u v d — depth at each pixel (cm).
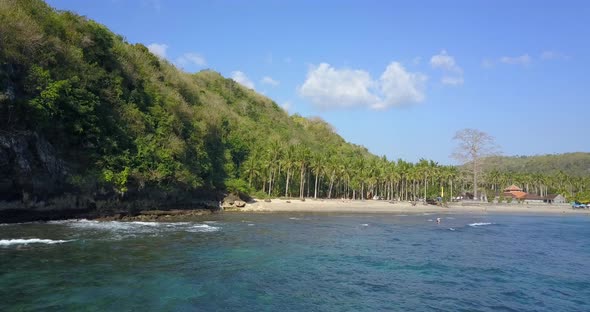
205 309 1955
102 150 5566
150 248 3391
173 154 6969
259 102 18762
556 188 19312
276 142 12100
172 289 2244
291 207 9881
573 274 3212
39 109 4459
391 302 2275
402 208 11725
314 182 14012
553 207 14575
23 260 2680
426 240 4928
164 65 10650
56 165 4841
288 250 3728
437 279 2881
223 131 11706
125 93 6650
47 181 4712
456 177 16750
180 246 3603
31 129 4497
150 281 2369
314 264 3166
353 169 13550
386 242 4609
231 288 2350
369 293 2433
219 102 14475
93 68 5934
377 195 15675
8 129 4241
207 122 9594
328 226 6134
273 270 2880
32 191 4566
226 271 2753
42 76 4656
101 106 5812
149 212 6222
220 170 9875
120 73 6800
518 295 2559
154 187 6444
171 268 2736
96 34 6544
